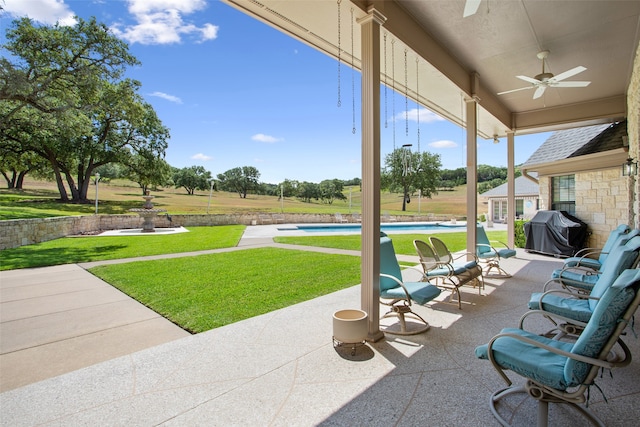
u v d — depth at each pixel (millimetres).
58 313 4043
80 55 13625
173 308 4184
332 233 15938
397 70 4809
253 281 5617
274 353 2898
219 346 3047
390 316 3752
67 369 2697
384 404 2141
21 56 12453
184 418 2016
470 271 4527
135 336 3350
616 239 4102
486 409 2078
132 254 8695
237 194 42812
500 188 24578
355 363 2709
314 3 3309
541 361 1812
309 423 1955
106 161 23812
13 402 2199
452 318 3791
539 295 3205
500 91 6766
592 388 2322
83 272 6461
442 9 3943
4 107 13711
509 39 4656
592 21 4191
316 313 3932
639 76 4836
